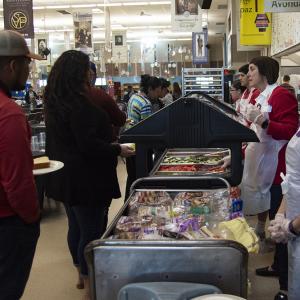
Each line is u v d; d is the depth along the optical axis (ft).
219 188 7.48
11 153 5.95
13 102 6.13
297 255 5.80
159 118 7.57
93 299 4.68
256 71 9.95
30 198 6.24
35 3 46.21
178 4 27.68
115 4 47.75
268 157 10.39
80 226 9.06
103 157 8.54
